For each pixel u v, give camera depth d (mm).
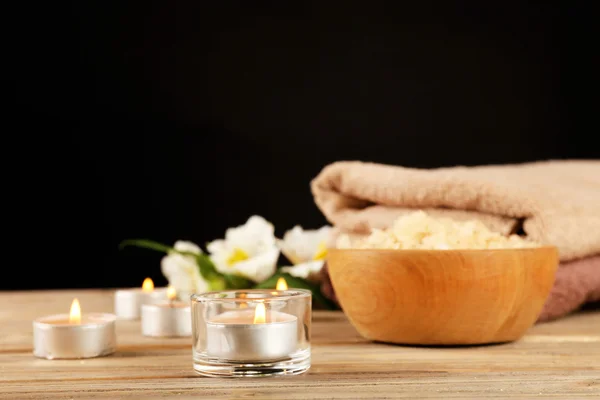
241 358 594
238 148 2219
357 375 598
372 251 703
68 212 2191
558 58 2273
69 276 2195
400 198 916
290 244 1124
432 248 718
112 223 2199
